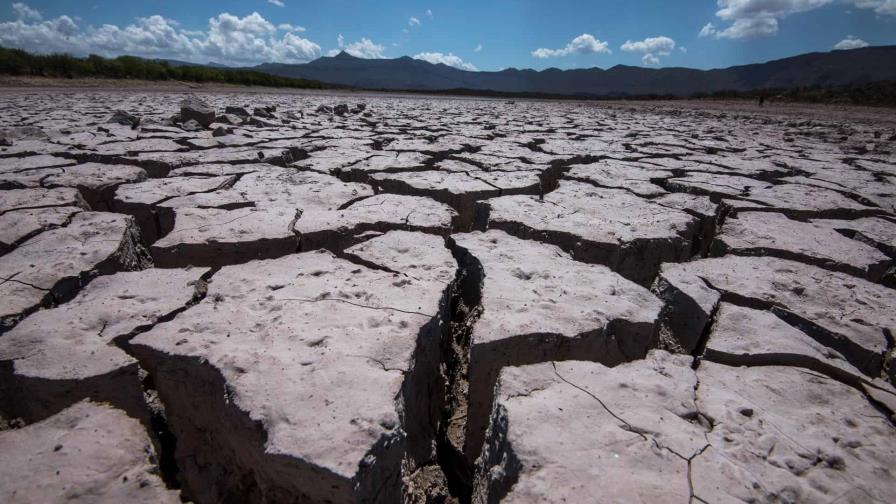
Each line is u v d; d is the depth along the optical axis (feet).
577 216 10.87
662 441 4.20
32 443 4.35
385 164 16.38
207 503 4.91
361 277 7.30
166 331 5.68
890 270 9.29
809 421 4.63
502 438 4.46
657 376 5.15
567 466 3.93
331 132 24.77
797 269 8.32
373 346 5.45
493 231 9.73
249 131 23.97
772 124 42.73
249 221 9.77
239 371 4.96
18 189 11.78
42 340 5.53
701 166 17.71
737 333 6.17
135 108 33.99
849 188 15.05
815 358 5.64
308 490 4.04
